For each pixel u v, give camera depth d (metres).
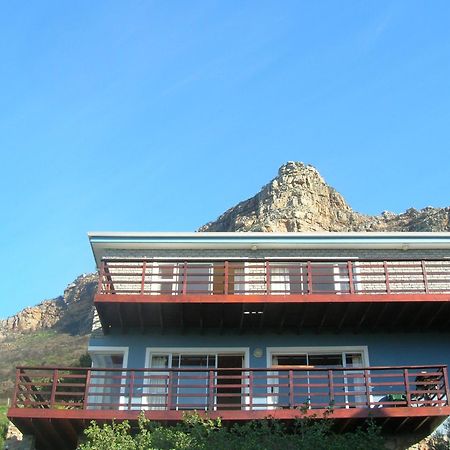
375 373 24.36
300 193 122.62
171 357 24.92
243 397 24.03
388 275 26.31
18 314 124.19
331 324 25.16
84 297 125.81
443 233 27.06
